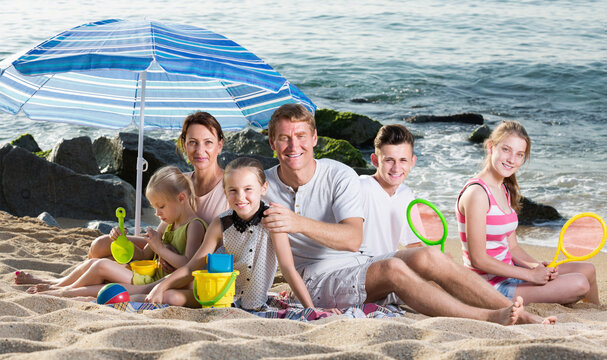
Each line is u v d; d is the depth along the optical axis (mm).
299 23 29297
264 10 32688
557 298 4047
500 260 4117
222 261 3375
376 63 21766
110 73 5039
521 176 10609
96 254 4449
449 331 2811
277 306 3672
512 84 19359
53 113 5125
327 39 25703
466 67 21266
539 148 12750
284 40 25359
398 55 23000
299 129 3641
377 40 25719
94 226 7324
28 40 23344
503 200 4188
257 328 2811
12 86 4793
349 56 22719
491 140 4176
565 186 10023
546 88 18875
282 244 3490
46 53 3867
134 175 9922
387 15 31328
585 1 35406
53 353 2111
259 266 3570
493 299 3516
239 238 3572
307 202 3805
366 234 4086
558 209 8883
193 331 2488
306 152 3693
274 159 10352
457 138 13883
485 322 2959
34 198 8227
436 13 31969
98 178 8602
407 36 26641
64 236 6242
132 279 3936
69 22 27812
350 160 11172
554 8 33438
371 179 4152
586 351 2137
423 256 3564
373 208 4090
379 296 3730
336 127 13523
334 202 3766
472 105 17203
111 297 3420
